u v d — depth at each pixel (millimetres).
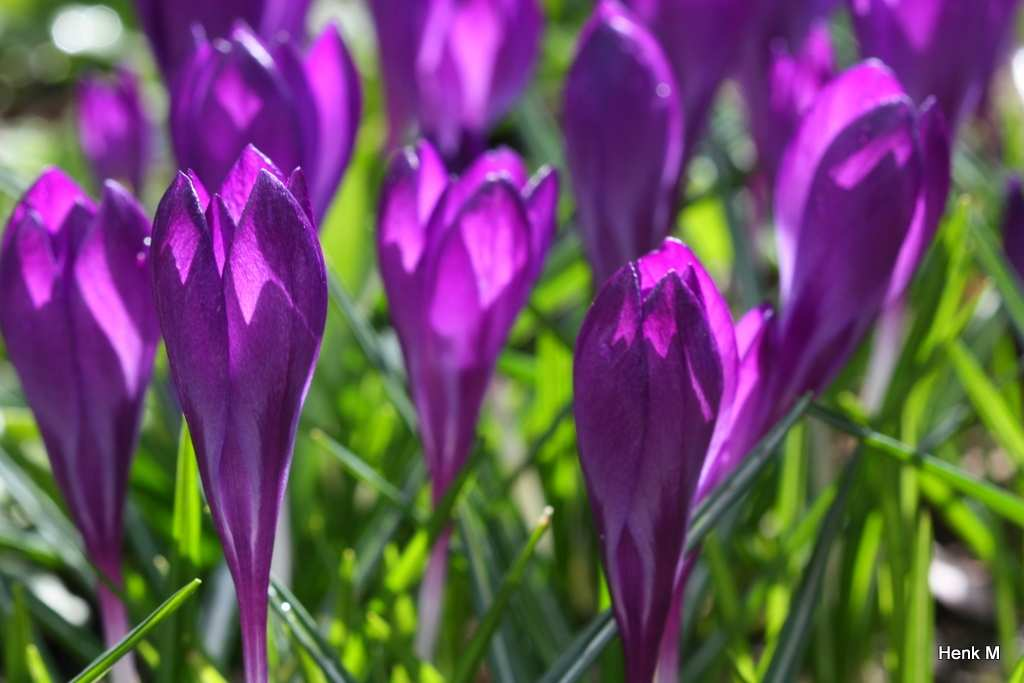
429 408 687
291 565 810
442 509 698
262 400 617
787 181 667
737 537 799
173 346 615
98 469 671
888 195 654
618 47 703
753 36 798
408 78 784
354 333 769
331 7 1679
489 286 671
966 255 802
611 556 632
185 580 693
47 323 655
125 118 881
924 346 754
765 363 656
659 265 621
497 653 719
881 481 733
